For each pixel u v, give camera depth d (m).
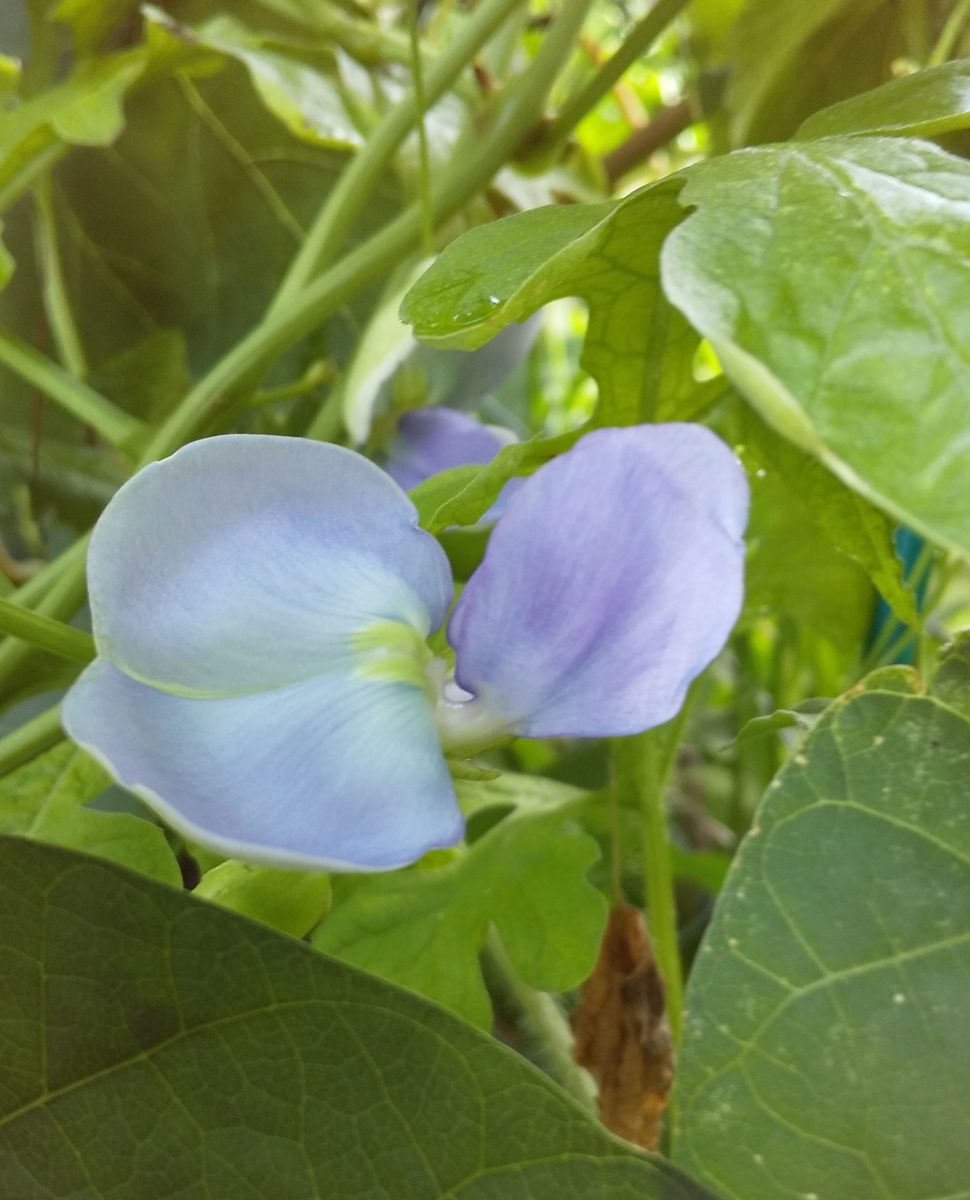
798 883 0.08
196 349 0.18
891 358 0.06
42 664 0.12
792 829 0.08
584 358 0.10
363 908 0.10
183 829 0.06
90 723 0.06
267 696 0.07
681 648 0.06
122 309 0.18
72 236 0.17
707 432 0.06
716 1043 0.07
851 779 0.08
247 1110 0.07
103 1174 0.07
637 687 0.07
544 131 0.15
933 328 0.06
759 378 0.06
